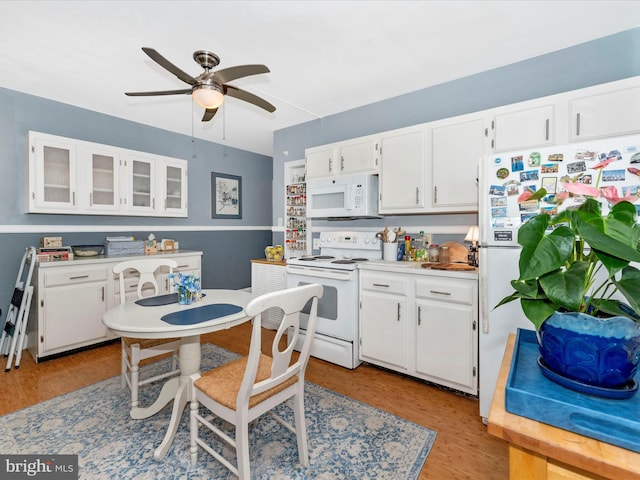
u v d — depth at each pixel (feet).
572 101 6.54
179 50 7.41
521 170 5.40
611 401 2.36
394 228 9.92
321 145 11.20
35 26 6.48
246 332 11.67
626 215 2.38
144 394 7.11
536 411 2.38
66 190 9.68
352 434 5.76
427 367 7.24
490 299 5.81
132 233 12.29
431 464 5.03
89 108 10.94
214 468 4.95
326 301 8.89
